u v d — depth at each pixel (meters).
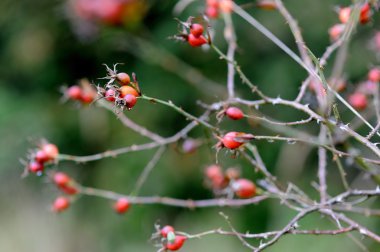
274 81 1.38
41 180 1.49
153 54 1.39
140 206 1.42
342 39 1.04
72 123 1.45
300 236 1.33
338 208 1.03
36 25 1.45
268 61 1.39
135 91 0.94
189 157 1.40
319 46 1.36
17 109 1.44
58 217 1.50
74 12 1.39
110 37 1.41
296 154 1.36
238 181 1.05
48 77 1.46
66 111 1.45
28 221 1.53
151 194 1.42
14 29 1.46
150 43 1.40
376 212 1.03
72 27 1.41
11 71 1.47
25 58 1.46
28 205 1.52
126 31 1.39
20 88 1.48
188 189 1.42
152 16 1.42
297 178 1.37
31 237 1.53
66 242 1.50
